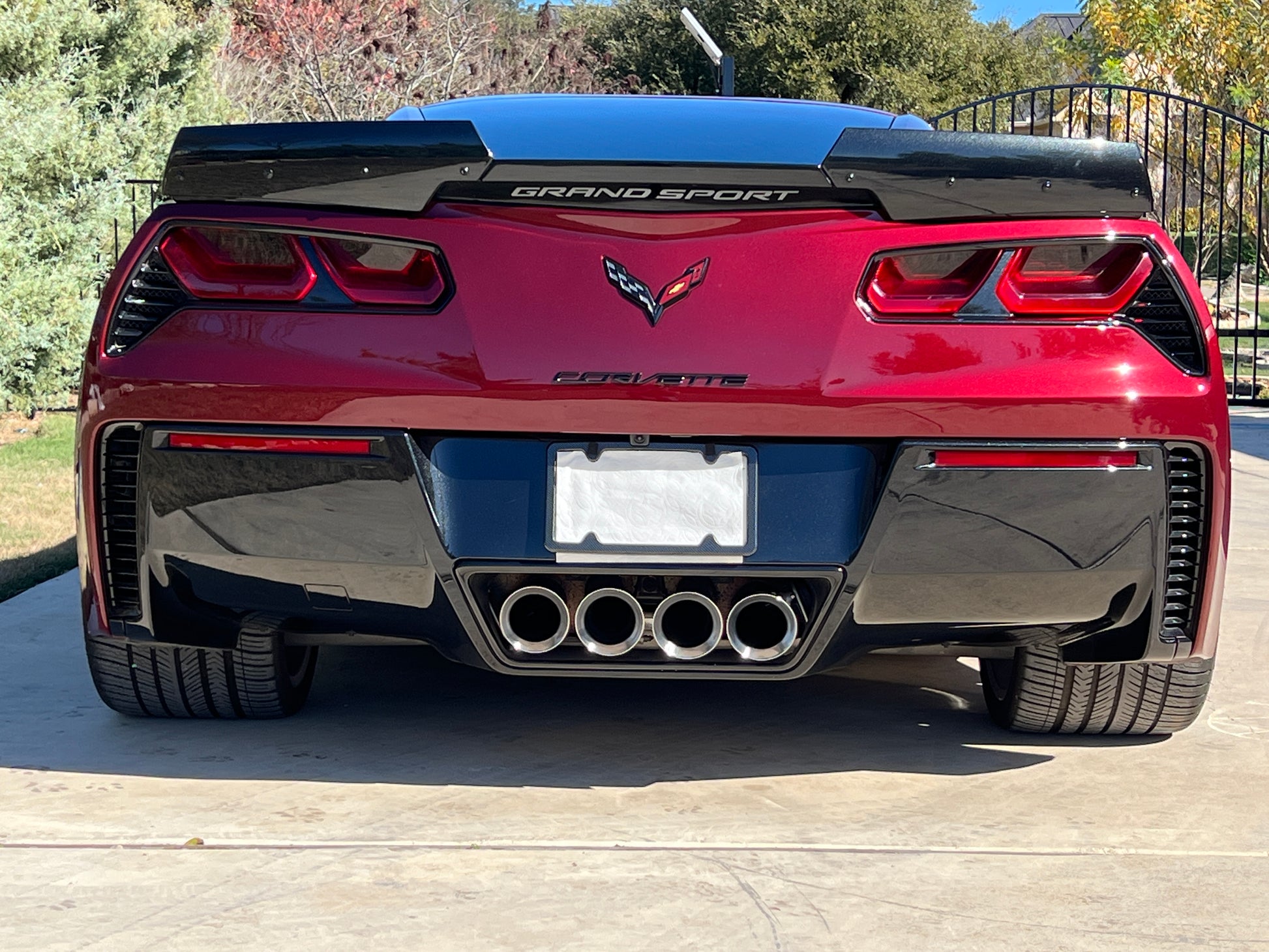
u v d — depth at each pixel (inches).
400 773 109.8
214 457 96.3
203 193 96.4
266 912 83.7
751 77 1396.4
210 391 95.3
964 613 98.7
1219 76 653.9
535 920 83.1
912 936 82.0
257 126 96.3
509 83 822.5
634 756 115.6
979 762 115.2
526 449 95.1
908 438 94.5
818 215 95.6
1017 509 95.8
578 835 96.9
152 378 96.0
